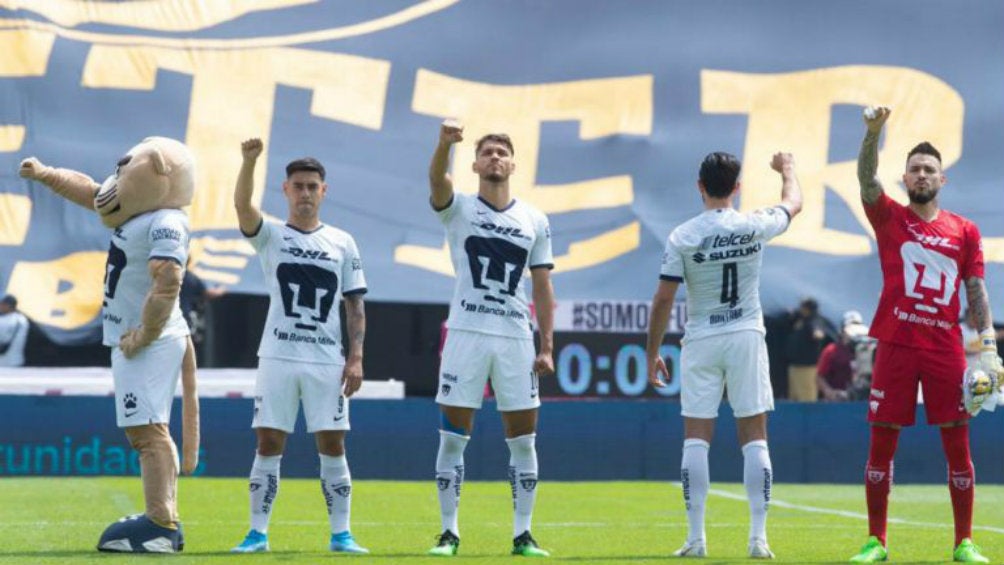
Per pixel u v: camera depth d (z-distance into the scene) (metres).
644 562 22.78
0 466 46.91
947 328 23.83
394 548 26.42
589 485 47.62
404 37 58.75
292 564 21.89
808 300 54.50
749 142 58.16
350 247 25.69
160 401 24.33
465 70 58.53
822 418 50.03
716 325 24.14
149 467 24.28
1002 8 60.94
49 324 51.69
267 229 25.17
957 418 23.81
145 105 56.00
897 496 44.44
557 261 55.00
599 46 59.28
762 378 24.20
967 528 24.08
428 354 55.09
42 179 26.17
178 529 24.52
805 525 33.41
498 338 24.59
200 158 55.31
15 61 55.75
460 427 24.75
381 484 46.41
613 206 56.44
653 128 58.06
